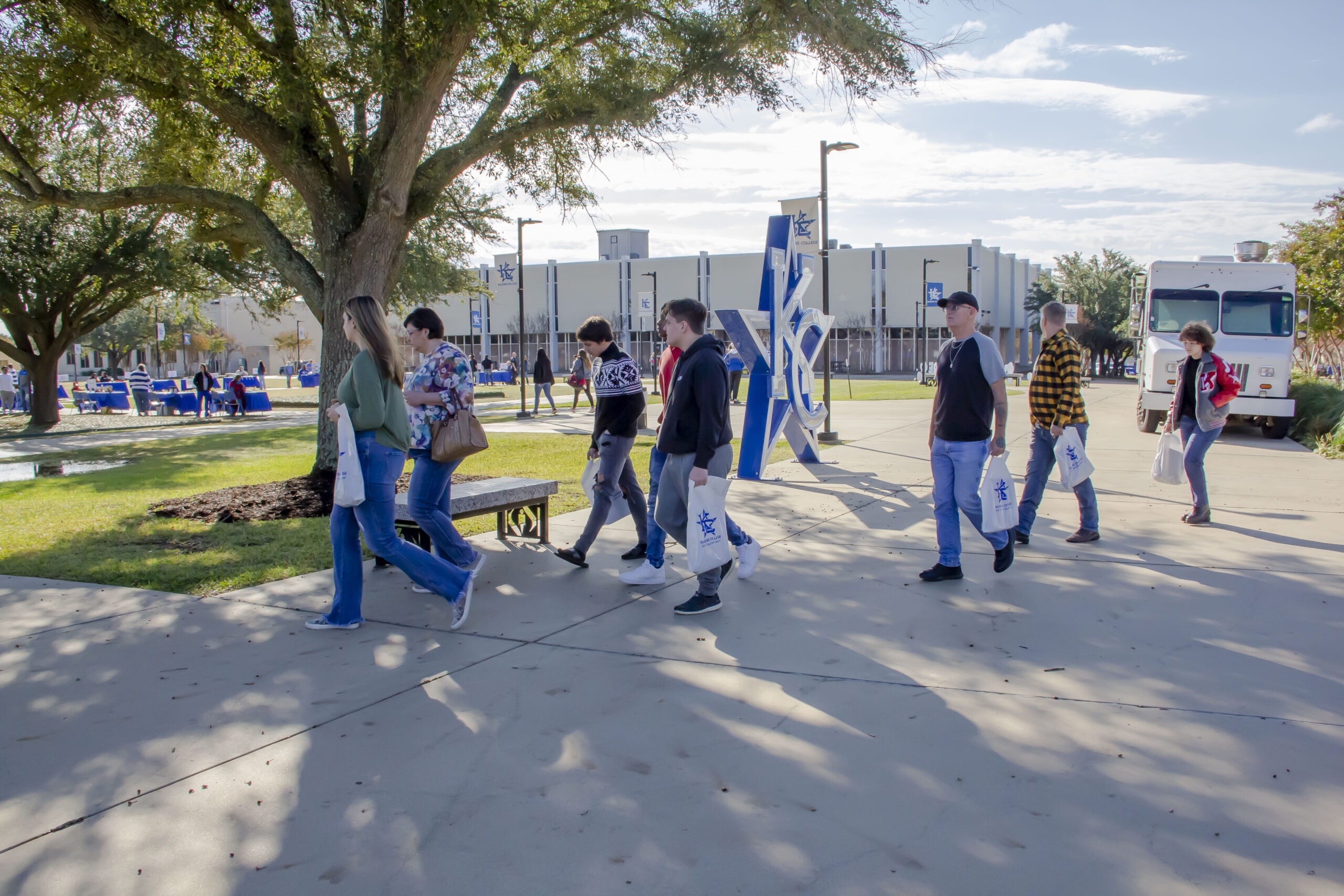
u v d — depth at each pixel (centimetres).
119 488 1091
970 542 699
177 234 1517
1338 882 249
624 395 611
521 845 275
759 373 1056
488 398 3394
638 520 643
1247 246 1784
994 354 552
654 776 319
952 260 6600
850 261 6831
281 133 969
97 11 802
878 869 259
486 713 375
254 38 862
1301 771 314
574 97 977
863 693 391
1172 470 758
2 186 1102
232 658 445
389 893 252
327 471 1009
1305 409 1541
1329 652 434
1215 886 248
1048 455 675
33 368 2488
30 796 307
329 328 1005
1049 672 412
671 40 990
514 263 2528
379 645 463
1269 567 602
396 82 884
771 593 555
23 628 493
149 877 259
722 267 6994
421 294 2547
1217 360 734
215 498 902
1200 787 304
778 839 276
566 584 583
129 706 384
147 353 7625
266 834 282
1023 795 301
